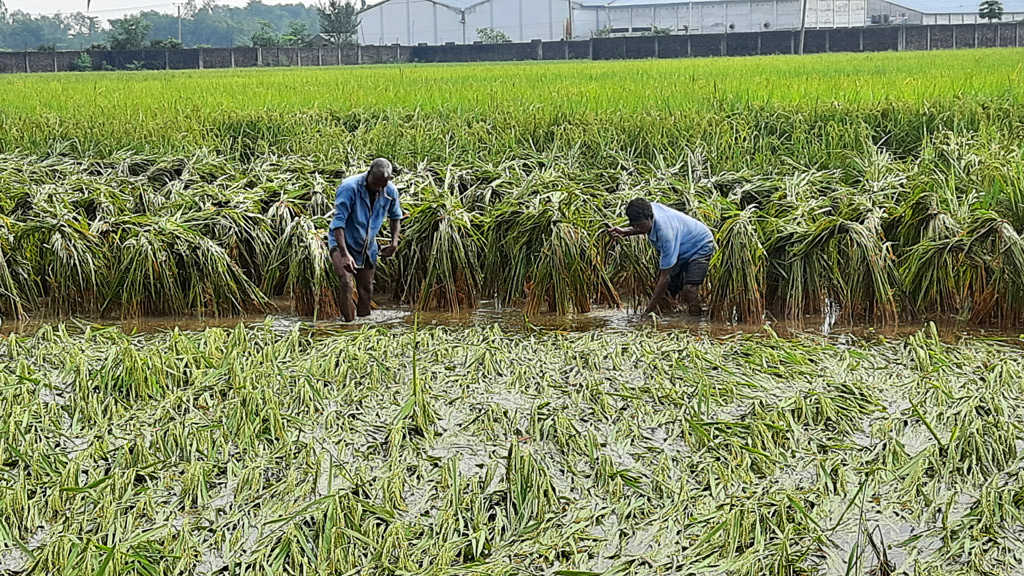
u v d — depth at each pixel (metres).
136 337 8.44
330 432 5.91
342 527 4.65
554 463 5.52
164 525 4.83
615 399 6.37
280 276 9.59
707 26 73.75
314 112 15.72
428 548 4.64
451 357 7.28
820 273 8.66
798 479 5.32
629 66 32.12
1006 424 5.71
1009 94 15.65
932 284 8.43
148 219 9.46
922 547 4.64
